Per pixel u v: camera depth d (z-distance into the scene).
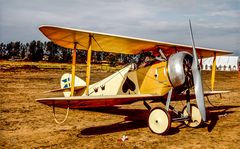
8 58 83.19
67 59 83.50
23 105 9.90
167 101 6.39
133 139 5.63
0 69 32.28
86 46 7.66
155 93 6.77
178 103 11.20
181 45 7.64
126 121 7.54
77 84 10.36
